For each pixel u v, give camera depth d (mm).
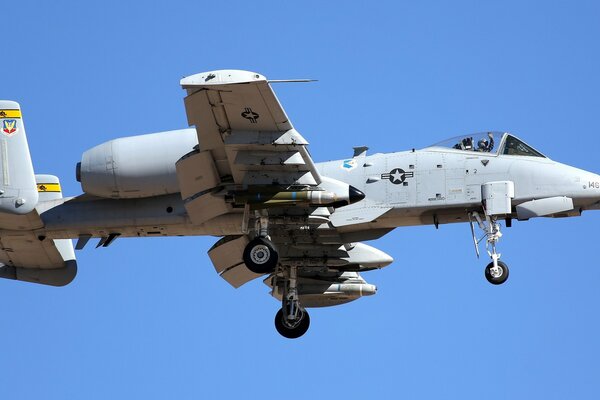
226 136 72375
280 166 74438
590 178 79250
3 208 80062
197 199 77312
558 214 81688
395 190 80500
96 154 78938
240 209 78000
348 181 81188
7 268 92250
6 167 80375
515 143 81250
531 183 79438
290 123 71375
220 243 85000
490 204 79062
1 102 80938
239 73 68062
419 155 81312
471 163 80438
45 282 92375
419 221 81438
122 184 78812
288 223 78625
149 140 78750
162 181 78500
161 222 82500
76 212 83688
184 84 68188
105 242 84875
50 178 93500
